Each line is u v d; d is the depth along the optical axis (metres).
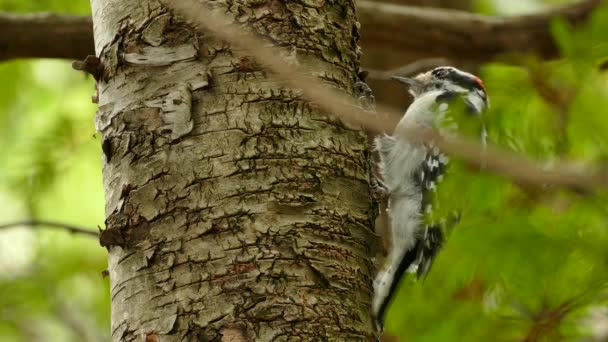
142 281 6.89
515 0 16.84
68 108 14.60
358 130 7.48
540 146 8.09
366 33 13.90
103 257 14.60
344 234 7.11
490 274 8.27
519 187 7.80
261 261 6.76
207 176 6.94
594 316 8.59
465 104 9.58
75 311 14.62
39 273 14.45
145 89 7.24
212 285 6.71
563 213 7.74
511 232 7.71
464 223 7.96
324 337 6.74
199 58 7.19
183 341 6.64
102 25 7.60
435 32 13.91
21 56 12.63
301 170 7.07
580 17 13.63
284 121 7.12
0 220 14.10
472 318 9.44
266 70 7.15
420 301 9.97
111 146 7.32
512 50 13.91
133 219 7.02
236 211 6.86
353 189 7.28
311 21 7.55
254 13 7.38
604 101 8.45
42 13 12.49
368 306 7.12
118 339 6.96
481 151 4.73
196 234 6.83
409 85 12.99
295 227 6.92
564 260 7.72
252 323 6.62
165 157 7.03
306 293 6.79
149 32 7.32
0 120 14.33
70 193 13.85
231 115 7.07
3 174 13.62
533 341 8.81
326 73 7.50
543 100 8.65
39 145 13.55
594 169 5.84
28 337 14.55
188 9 5.34
